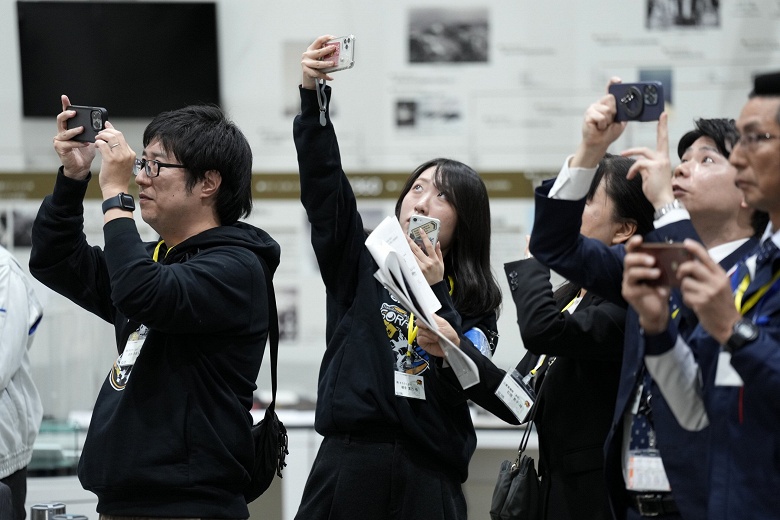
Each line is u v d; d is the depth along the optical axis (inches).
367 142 627.2
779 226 202.4
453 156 627.2
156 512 253.3
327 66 276.8
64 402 492.7
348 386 282.4
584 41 624.4
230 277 262.7
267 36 625.0
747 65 622.2
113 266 251.3
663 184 221.0
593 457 265.6
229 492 261.4
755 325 190.9
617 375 269.3
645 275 188.9
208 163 271.4
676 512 219.5
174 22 615.5
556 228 232.5
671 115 624.4
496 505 281.6
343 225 293.0
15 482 339.9
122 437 254.5
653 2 622.5
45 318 494.3
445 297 279.3
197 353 260.8
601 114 223.9
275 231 626.2
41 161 618.8
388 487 279.1
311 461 466.9
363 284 292.5
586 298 283.7
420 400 283.0
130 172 268.4
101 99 614.5
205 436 255.4
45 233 283.0
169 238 279.1
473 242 303.1
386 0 624.4
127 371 266.8
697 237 215.2
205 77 618.5
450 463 287.6
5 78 616.1
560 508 269.1
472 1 624.4
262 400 543.8
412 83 627.2
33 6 609.9
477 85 626.8
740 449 195.9
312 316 623.2
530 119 626.8
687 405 209.5
